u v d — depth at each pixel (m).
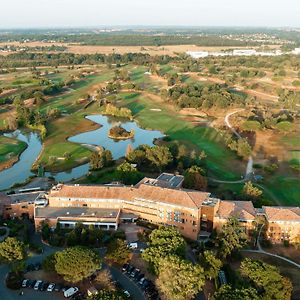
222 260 162.88
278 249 177.88
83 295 142.62
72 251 146.88
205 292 147.50
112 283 149.38
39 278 153.12
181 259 144.38
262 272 140.50
